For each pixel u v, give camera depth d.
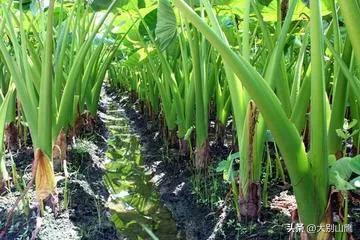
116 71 6.16
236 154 1.03
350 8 0.57
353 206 1.05
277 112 0.65
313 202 0.71
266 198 1.11
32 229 1.07
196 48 1.42
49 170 1.09
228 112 1.82
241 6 1.63
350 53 0.86
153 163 1.89
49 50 1.03
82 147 1.74
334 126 0.91
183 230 1.24
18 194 1.23
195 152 1.53
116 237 1.14
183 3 0.68
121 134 2.77
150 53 2.16
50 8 1.01
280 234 0.99
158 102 2.67
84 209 1.22
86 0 1.90
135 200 1.49
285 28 0.90
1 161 1.21
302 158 0.68
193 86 1.63
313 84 0.68
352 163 0.68
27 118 1.10
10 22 1.17
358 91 0.76
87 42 1.25
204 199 1.33
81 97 2.02
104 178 1.65
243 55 0.98
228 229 1.08
